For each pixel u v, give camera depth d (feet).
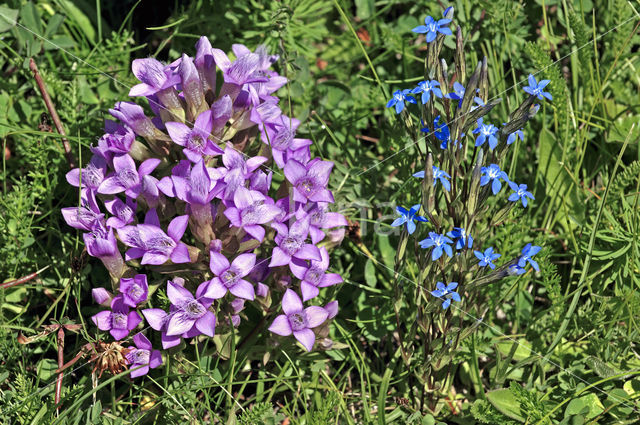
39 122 2.18
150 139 1.97
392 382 2.06
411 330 1.98
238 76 1.94
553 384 2.06
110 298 1.97
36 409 1.95
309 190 1.96
